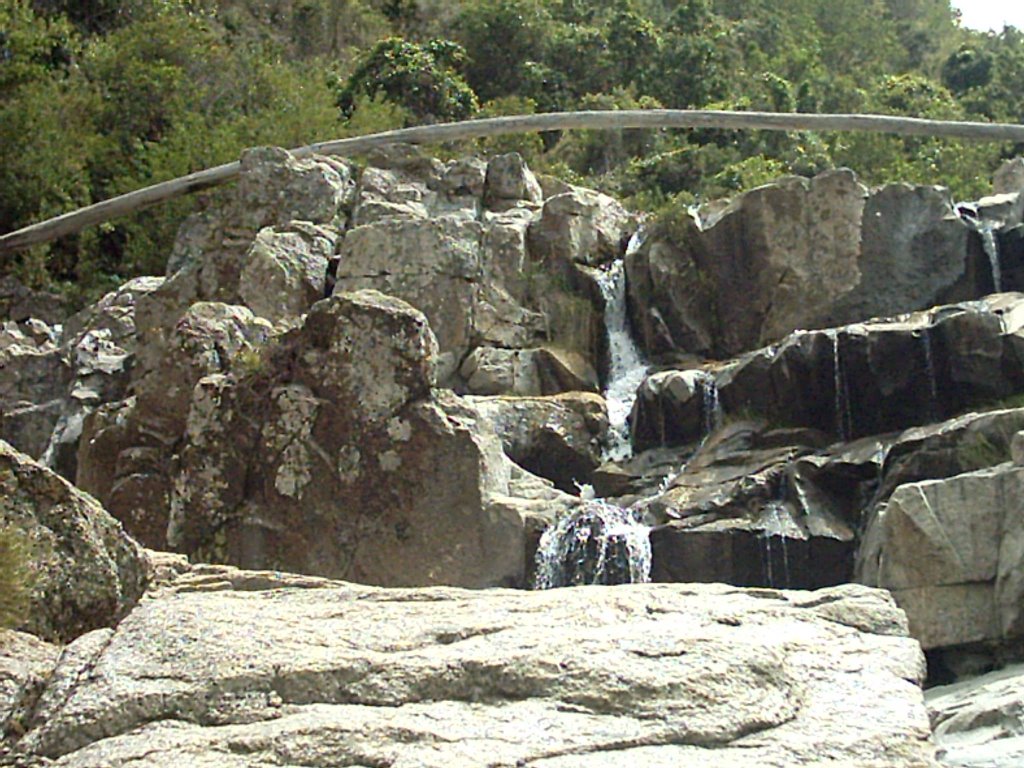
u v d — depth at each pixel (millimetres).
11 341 23609
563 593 6617
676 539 15016
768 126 23562
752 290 20250
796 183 20422
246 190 21891
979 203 21234
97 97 32969
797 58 45531
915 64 57281
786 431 16750
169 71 33750
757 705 5184
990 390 16406
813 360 16891
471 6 42781
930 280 19953
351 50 42969
